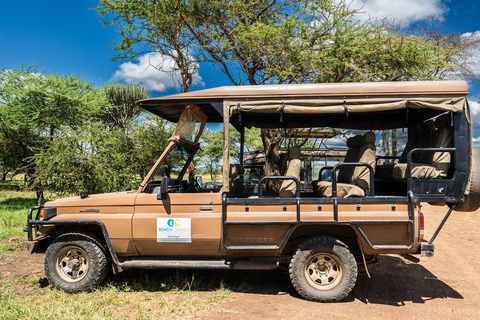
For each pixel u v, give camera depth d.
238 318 3.77
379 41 8.73
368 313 3.97
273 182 7.77
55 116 13.96
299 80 9.13
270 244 4.32
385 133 14.69
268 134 9.21
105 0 10.19
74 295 4.36
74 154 10.16
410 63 8.73
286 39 9.05
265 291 4.66
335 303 4.25
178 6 9.51
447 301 4.39
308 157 11.73
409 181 4.21
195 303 4.16
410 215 4.18
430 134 4.84
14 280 4.95
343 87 4.29
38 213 4.67
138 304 4.11
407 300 4.41
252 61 9.81
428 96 4.19
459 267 5.86
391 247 4.18
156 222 4.40
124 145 13.27
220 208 4.36
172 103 4.55
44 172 10.12
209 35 10.02
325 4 8.91
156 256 4.58
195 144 5.54
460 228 9.17
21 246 6.74
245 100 4.40
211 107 5.25
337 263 4.32
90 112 14.59
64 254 4.62
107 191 10.37
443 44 10.42
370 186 4.33
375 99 4.23
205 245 4.40
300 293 4.30
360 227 4.23
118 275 5.16
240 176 5.79
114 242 4.48
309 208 4.26
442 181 4.18
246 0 9.94
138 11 10.02
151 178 4.64
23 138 15.30
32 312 3.77
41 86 13.58
